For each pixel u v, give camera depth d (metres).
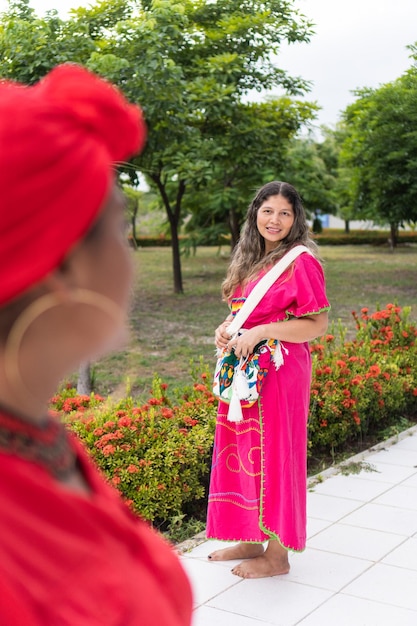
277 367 3.30
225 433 3.48
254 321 3.29
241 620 3.12
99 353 0.77
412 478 4.88
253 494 3.39
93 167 0.67
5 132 0.64
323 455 5.38
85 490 0.82
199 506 4.39
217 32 11.21
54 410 4.53
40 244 0.64
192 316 11.90
